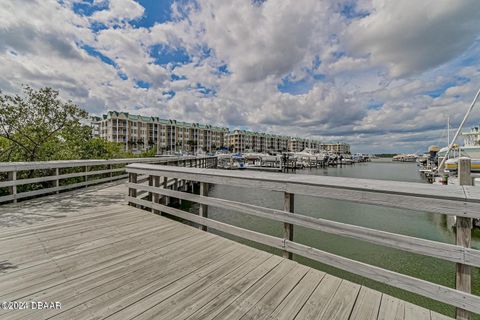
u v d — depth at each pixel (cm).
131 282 172
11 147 621
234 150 7750
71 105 730
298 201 1094
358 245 543
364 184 169
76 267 195
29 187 557
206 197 284
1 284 165
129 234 280
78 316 133
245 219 752
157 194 379
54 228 299
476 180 636
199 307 144
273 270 192
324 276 182
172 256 220
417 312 138
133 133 5328
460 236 129
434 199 136
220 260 212
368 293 159
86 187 675
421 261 461
